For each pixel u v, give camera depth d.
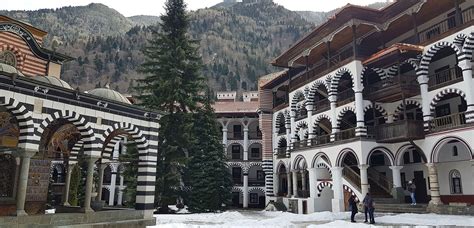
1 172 17.48
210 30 175.88
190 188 35.47
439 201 26.56
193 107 33.50
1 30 20.19
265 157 49.22
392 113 32.16
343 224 20.86
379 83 32.72
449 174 29.69
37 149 14.65
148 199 19.12
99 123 17.17
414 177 33.16
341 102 33.75
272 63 43.31
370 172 34.75
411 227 18.78
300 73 45.00
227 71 135.38
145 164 19.36
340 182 32.41
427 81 28.06
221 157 40.47
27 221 14.03
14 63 20.94
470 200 27.78
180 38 34.19
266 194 48.72
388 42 34.81
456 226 18.77
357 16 31.66
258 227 20.59
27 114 14.38
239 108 56.53
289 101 43.25
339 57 35.78
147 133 19.56
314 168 36.28
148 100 31.62
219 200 38.34
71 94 16.03
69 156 20.20
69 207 19.31
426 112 27.77
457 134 25.11
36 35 24.27
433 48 27.42
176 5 34.53
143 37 148.12
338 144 32.66
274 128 49.34
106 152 20.66
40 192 19.33
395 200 29.84
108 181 53.44
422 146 27.88
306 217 27.20
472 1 27.45
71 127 19.06
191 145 33.19
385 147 30.69
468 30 24.92
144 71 33.62
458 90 25.81
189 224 21.27
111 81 123.69
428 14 30.17
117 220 17.39
